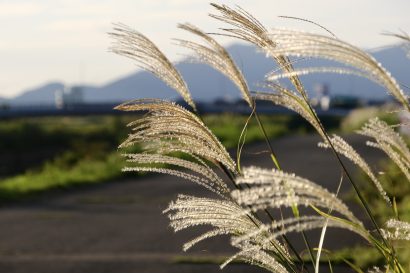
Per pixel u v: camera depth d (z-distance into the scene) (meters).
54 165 35.56
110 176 27.09
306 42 2.38
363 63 2.35
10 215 17.98
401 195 11.01
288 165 27.83
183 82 3.13
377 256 9.36
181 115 3.17
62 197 22.06
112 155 33.66
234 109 102.50
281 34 2.41
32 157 50.78
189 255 11.46
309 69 2.44
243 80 2.97
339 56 2.35
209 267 10.51
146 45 3.01
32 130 63.88
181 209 3.22
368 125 2.70
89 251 12.47
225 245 12.22
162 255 11.69
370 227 11.28
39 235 14.50
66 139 63.16
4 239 14.08
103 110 129.25
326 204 2.44
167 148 3.24
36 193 23.27
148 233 14.17
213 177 3.24
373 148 31.92
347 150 2.99
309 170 25.33
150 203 19.33
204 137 3.20
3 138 60.19
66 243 13.42
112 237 13.95
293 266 3.21
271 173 2.40
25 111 125.25
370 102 96.19
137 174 27.55
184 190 22.08
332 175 23.02
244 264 10.50
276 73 2.93
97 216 17.17
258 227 3.17
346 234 12.28
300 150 36.06
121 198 20.89
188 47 2.96
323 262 9.79
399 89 2.36
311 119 3.01
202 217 3.20
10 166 43.78
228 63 2.92
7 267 11.16
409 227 2.92
